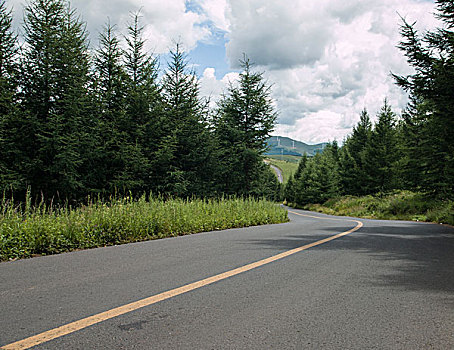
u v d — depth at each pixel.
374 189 39.84
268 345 2.43
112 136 22.12
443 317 3.05
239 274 4.55
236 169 32.28
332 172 55.28
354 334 2.65
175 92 27.84
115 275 4.45
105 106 22.77
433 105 13.38
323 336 2.61
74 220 7.65
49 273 4.55
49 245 6.67
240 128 32.75
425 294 3.74
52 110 20.30
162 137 24.59
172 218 10.25
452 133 13.53
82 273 4.55
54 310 3.10
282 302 3.42
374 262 5.46
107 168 22.86
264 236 8.93
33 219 7.21
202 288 3.87
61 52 20.14
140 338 2.53
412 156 22.16
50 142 18.59
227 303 3.36
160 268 4.88
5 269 4.80
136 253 6.15
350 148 51.09
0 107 18.73
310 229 11.36
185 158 27.41
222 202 15.20
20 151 18.69
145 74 24.62
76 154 19.14
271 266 5.08
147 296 3.54
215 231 10.51
